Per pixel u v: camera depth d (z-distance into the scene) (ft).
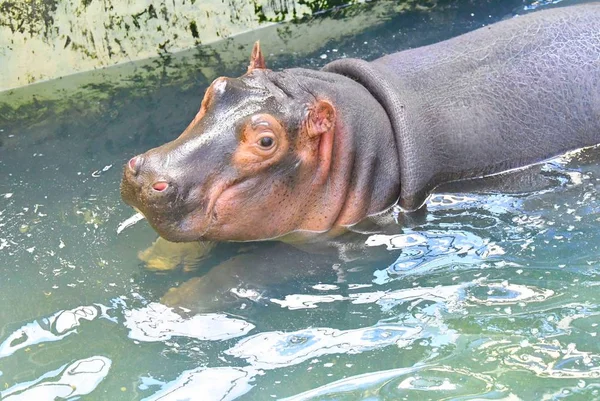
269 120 10.24
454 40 11.60
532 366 9.34
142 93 12.75
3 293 10.16
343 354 9.53
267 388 9.30
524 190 11.04
